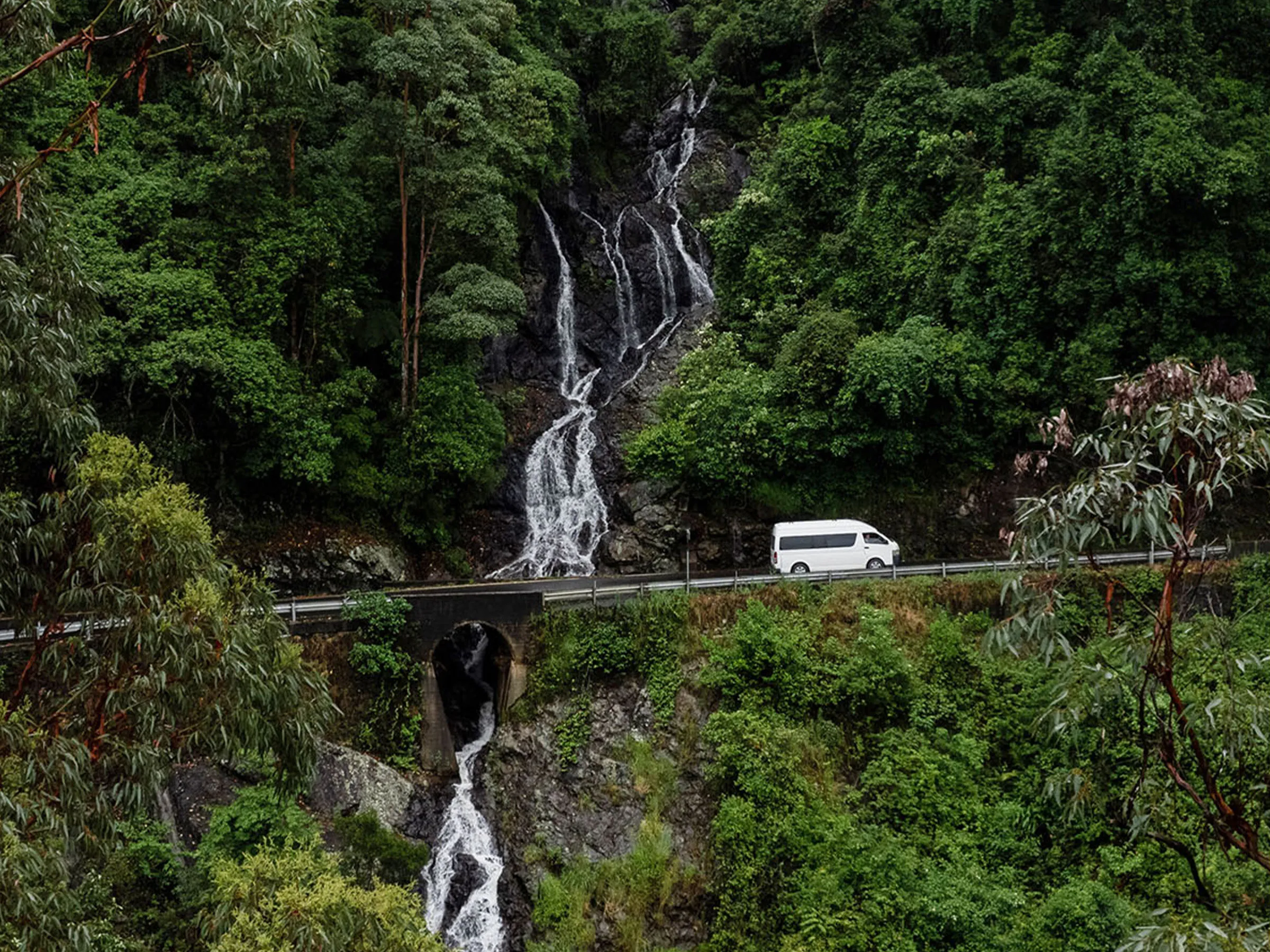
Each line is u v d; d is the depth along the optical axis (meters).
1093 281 41.97
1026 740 31.70
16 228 19.09
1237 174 40.62
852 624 34.06
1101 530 14.24
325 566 38.09
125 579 17.34
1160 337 41.25
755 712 31.31
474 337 40.88
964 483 43.75
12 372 18.31
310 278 40.06
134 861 26.00
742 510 44.06
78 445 19.31
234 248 38.53
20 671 27.53
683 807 30.41
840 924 27.14
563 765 31.44
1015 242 43.59
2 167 19.06
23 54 19.70
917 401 42.38
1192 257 40.81
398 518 40.88
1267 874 24.72
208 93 18.42
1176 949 13.72
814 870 28.36
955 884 27.73
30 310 18.20
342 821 28.88
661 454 43.94
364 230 41.47
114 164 38.38
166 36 18.05
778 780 29.80
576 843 30.14
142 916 25.17
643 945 28.44
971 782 30.61
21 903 14.21
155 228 37.94
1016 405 43.28
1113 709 16.33
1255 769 17.59
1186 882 27.00
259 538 37.78
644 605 33.28
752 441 43.69
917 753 30.83
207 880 25.72
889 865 28.08
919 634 34.28
